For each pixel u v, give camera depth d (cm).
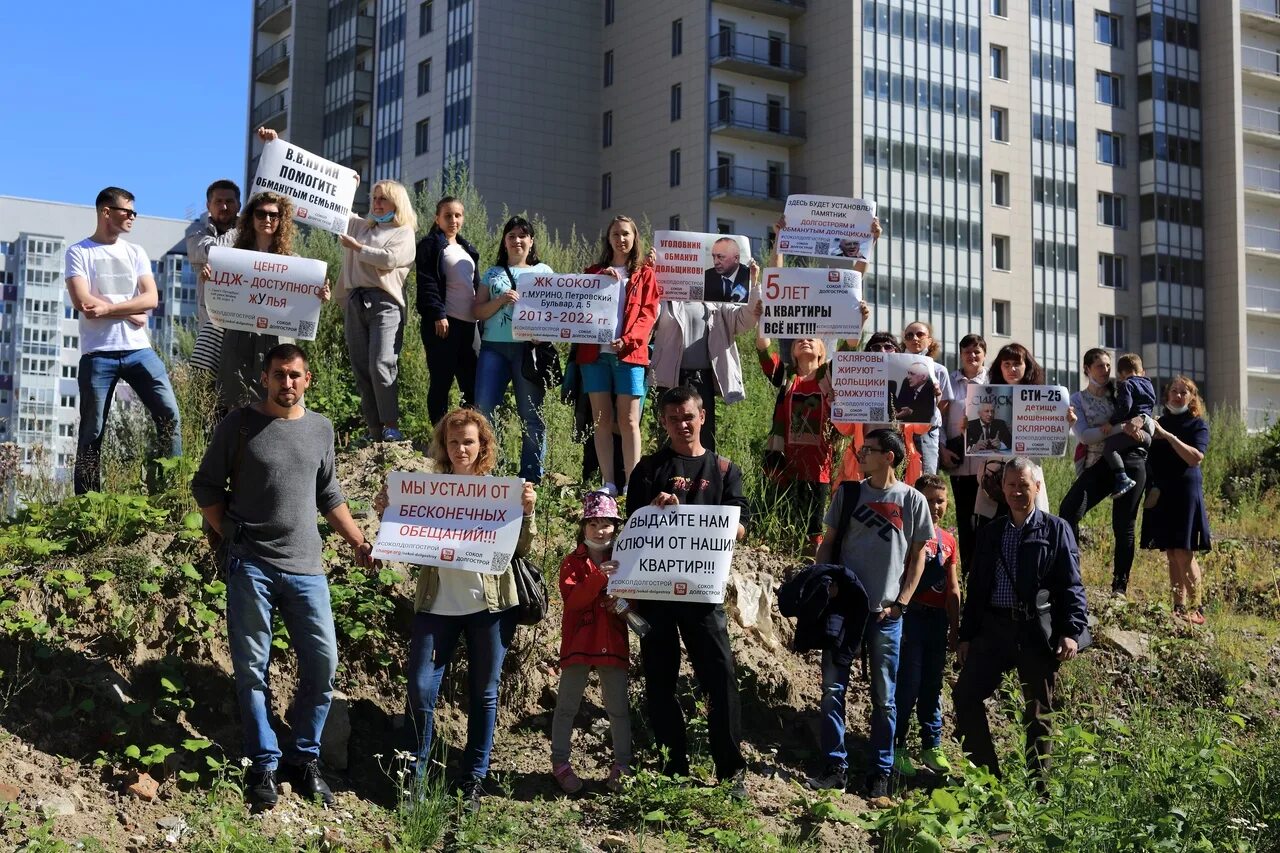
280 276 864
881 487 836
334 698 773
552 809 727
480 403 1010
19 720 689
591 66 5650
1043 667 831
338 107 6631
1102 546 1363
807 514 1029
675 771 756
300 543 689
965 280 5175
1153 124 5731
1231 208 5803
